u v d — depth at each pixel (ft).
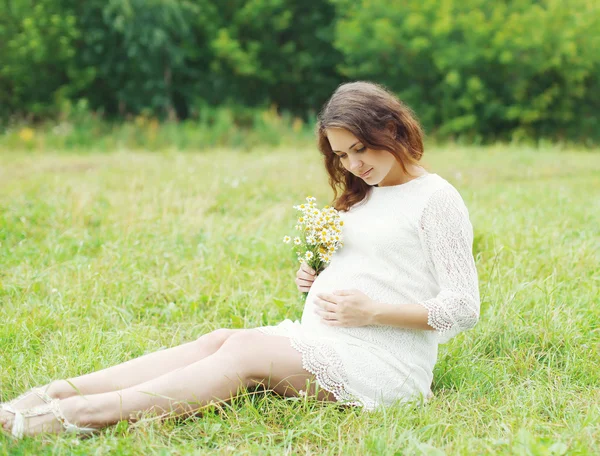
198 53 56.85
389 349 8.70
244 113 52.47
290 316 12.44
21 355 10.05
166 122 50.19
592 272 14.24
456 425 8.17
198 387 8.13
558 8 50.96
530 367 10.32
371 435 7.74
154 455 7.43
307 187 25.39
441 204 8.68
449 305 8.42
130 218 18.35
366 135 8.44
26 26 48.16
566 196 22.49
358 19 53.57
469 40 50.70
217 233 17.35
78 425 7.78
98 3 51.62
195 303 12.76
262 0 56.29
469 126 51.83
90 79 51.75
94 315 12.29
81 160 33.83
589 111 53.06
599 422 8.21
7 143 41.83
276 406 8.55
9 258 15.08
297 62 59.21
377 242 8.87
